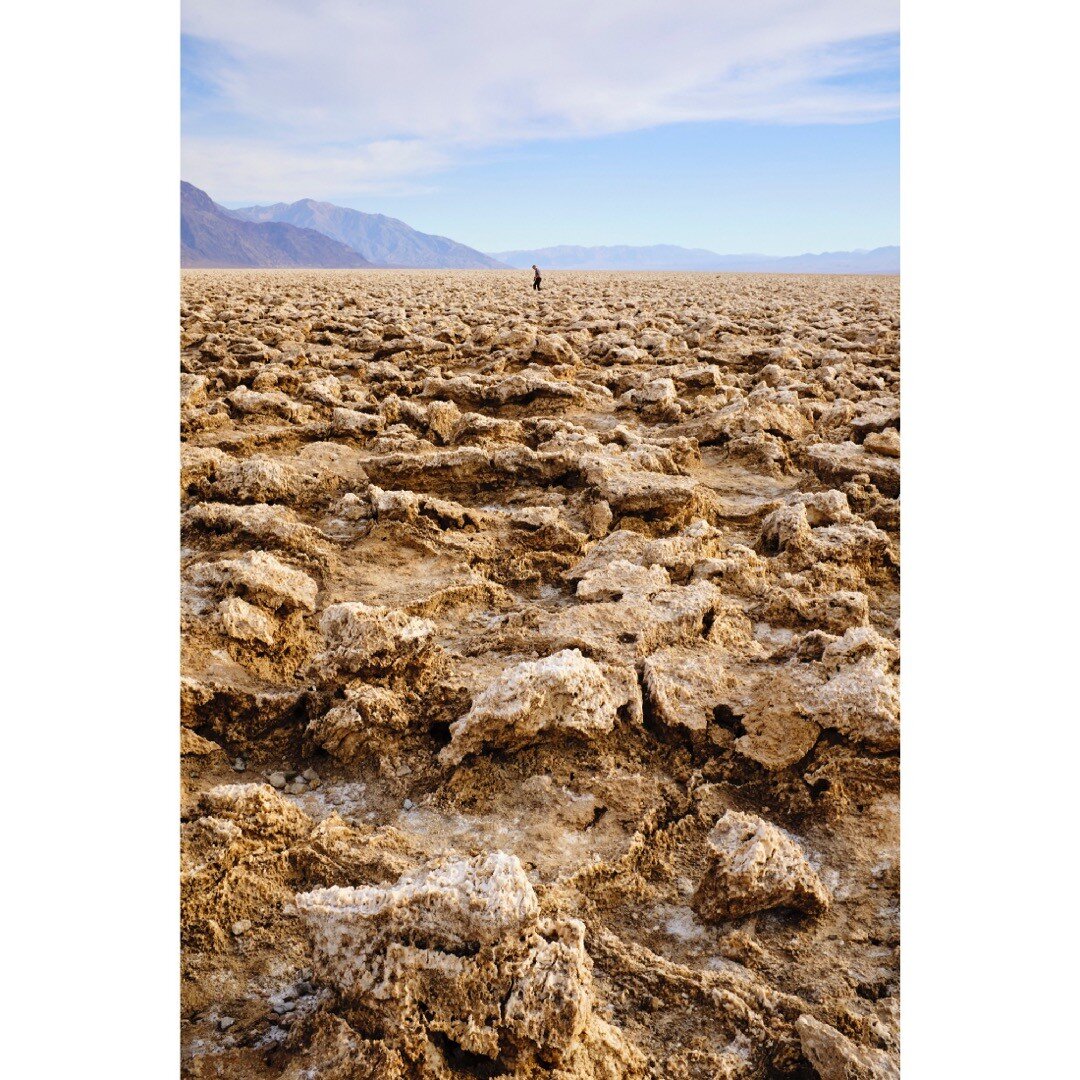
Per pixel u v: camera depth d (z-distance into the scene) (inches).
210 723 148.3
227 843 115.0
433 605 193.9
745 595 201.6
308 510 251.9
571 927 91.5
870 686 144.8
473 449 268.4
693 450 308.5
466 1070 87.1
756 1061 94.3
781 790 138.0
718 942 111.3
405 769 140.1
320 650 171.2
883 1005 102.9
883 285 1310.3
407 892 90.7
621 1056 90.9
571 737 142.1
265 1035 95.0
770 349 492.7
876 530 231.8
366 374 434.0
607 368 475.5
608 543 215.5
